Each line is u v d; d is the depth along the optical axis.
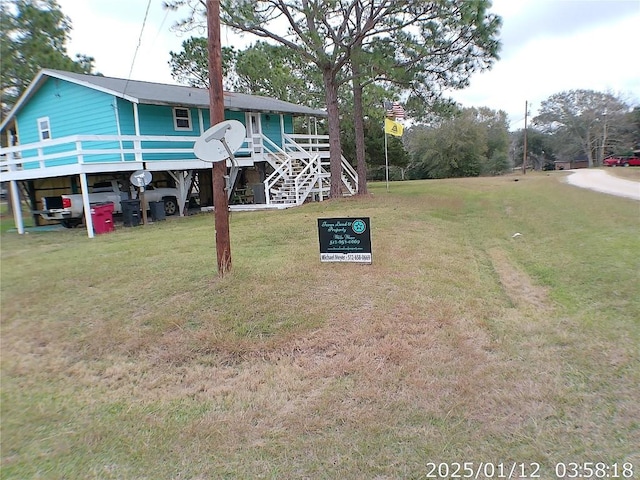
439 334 4.49
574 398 3.43
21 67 19.52
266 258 7.07
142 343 4.57
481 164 54.19
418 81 15.96
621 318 4.74
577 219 10.84
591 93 67.06
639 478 2.67
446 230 9.82
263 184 16.89
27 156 17.36
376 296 5.34
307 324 4.72
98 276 6.50
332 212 12.50
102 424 3.41
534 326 4.68
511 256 7.69
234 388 3.81
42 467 2.98
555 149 69.50
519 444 3.00
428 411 3.36
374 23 14.10
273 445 3.10
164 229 11.26
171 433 3.27
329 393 3.65
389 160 34.03
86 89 15.02
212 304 5.26
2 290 6.26
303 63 18.61
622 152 64.62
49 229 13.82
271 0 13.84
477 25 13.88
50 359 4.44
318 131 33.00
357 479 2.77
